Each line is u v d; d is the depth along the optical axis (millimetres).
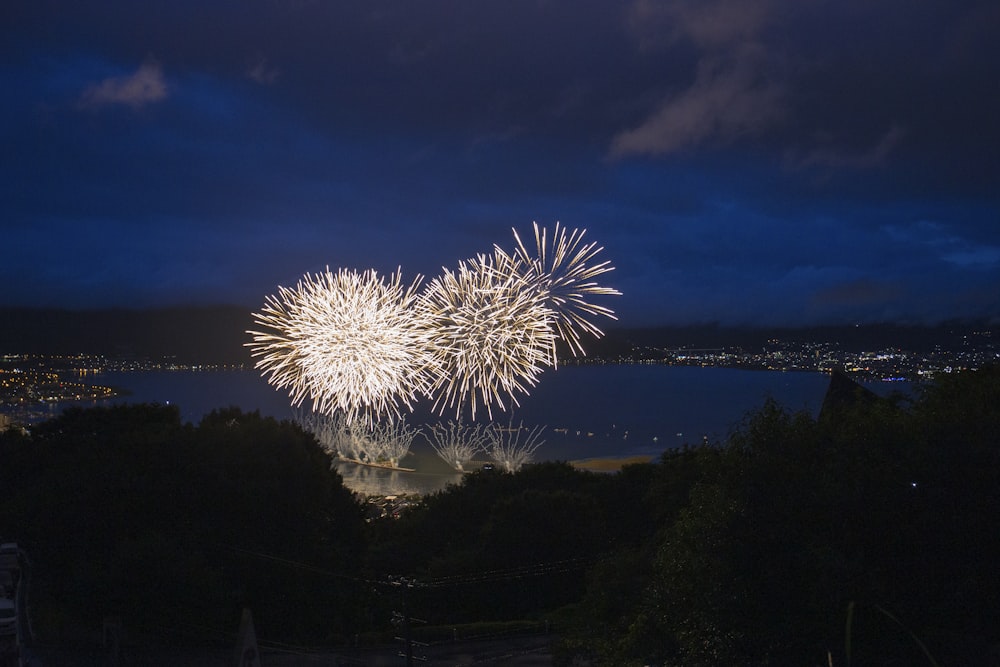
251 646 9820
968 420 18438
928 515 17109
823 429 19703
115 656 28859
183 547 36156
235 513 39312
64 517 37438
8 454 48812
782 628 16922
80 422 50938
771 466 18328
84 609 34156
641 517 51688
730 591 17391
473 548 49344
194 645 33750
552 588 46312
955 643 17453
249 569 37250
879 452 18203
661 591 19875
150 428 46094
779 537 17266
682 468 30375
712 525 18062
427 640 38969
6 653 26188
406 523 60094
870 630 17141
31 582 36406
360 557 47750
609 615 26297
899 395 21797
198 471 39344
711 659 18203
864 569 16609
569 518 48031
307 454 44312
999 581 17016
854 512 17438
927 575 16953
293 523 41031
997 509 17297
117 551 34250
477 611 46031
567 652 26219
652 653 20500
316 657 33844
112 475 38594
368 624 42688
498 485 59406
